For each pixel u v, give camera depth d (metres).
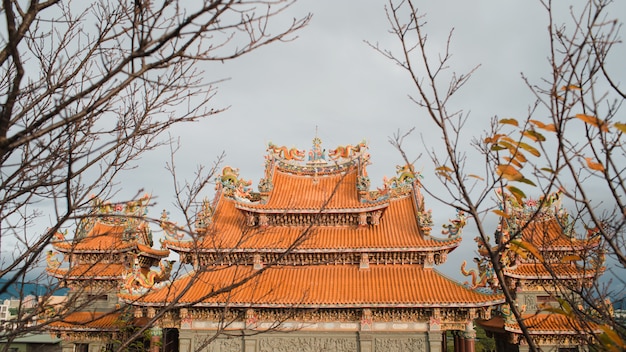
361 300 35.88
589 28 9.01
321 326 37.31
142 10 9.27
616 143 9.34
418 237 39.88
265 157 44.09
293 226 42.03
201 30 8.58
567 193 9.02
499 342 43.88
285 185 45.09
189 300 36.12
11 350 50.50
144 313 38.66
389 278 38.62
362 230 41.44
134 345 39.97
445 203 9.68
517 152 9.27
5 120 8.02
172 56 8.85
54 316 11.38
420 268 39.31
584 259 12.14
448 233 38.75
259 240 39.97
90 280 12.95
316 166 45.88
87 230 42.34
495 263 9.49
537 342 36.44
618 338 8.48
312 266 40.12
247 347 37.00
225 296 36.06
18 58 8.31
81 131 13.02
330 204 41.72
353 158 45.03
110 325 39.31
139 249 42.06
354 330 37.06
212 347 37.47
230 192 45.50
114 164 13.77
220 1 8.02
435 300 35.59
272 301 35.75
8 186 11.01
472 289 36.66
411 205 43.66
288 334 37.28
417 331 36.53
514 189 9.25
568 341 36.00
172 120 12.30
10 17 8.33
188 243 37.59
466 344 36.19
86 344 42.00
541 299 38.22
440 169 9.46
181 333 37.72
